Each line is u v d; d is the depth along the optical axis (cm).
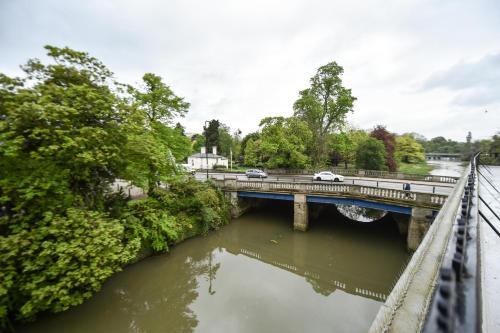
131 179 1108
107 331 946
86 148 845
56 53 915
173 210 1562
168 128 1567
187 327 962
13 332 800
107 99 922
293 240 1789
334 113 3591
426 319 92
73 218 780
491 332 192
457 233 180
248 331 905
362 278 1312
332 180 2683
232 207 2147
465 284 111
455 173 4509
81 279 760
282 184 2000
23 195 745
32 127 745
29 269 698
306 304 1073
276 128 3616
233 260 1545
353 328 921
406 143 6312
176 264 1426
